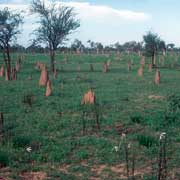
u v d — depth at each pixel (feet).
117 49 500.33
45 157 41.93
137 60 276.62
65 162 40.75
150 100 85.35
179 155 42.73
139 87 111.96
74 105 75.87
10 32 147.64
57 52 394.32
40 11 184.14
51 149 44.96
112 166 39.68
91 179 36.06
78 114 67.46
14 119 62.54
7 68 136.98
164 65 225.56
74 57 309.83
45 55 334.44
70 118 63.52
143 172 37.73
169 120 60.44
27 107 74.74
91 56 331.36
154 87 112.16
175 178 36.09
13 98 86.69
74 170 38.37
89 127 57.06
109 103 80.48
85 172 37.81
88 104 76.02
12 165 39.52
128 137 50.52
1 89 104.58
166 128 56.39
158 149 43.91
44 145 46.73
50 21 183.52
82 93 96.89
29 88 107.34
